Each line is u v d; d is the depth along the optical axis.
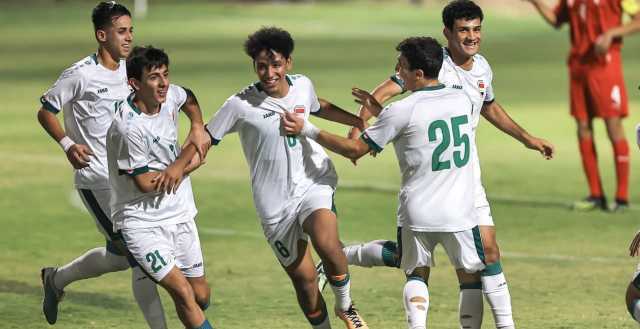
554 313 29.03
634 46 122.62
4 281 32.88
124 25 27.36
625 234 39.50
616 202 44.25
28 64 107.62
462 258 24.28
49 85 90.44
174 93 24.92
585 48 44.16
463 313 25.27
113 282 32.88
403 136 24.09
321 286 27.36
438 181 24.06
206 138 24.62
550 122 68.75
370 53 115.44
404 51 24.34
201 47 123.69
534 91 85.12
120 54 27.48
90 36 141.25
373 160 56.47
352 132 26.05
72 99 27.61
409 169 24.23
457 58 26.48
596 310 29.30
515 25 152.12
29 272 34.03
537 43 128.38
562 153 58.00
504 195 47.06
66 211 43.81
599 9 44.03
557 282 32.56
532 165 54.62
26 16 177.12
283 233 24.98
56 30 152.25
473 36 26.03
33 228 40.62
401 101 24.06
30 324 28.30
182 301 23.95
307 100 25.08
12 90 87.44
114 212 24.48
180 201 24.64
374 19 164.50
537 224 41.31
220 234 39.59
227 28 150.38
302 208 24.77
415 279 24.70
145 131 23.80
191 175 51.97
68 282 28.38
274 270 34.31
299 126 23.94
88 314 29.27
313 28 150.88
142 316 29.03
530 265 34.78
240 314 29.16
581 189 48.47
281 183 24.89
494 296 24.83
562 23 45.25
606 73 43.69
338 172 52.84
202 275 25.28
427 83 24.36
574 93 44.31
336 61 107.19
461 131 24.11
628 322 28.03
